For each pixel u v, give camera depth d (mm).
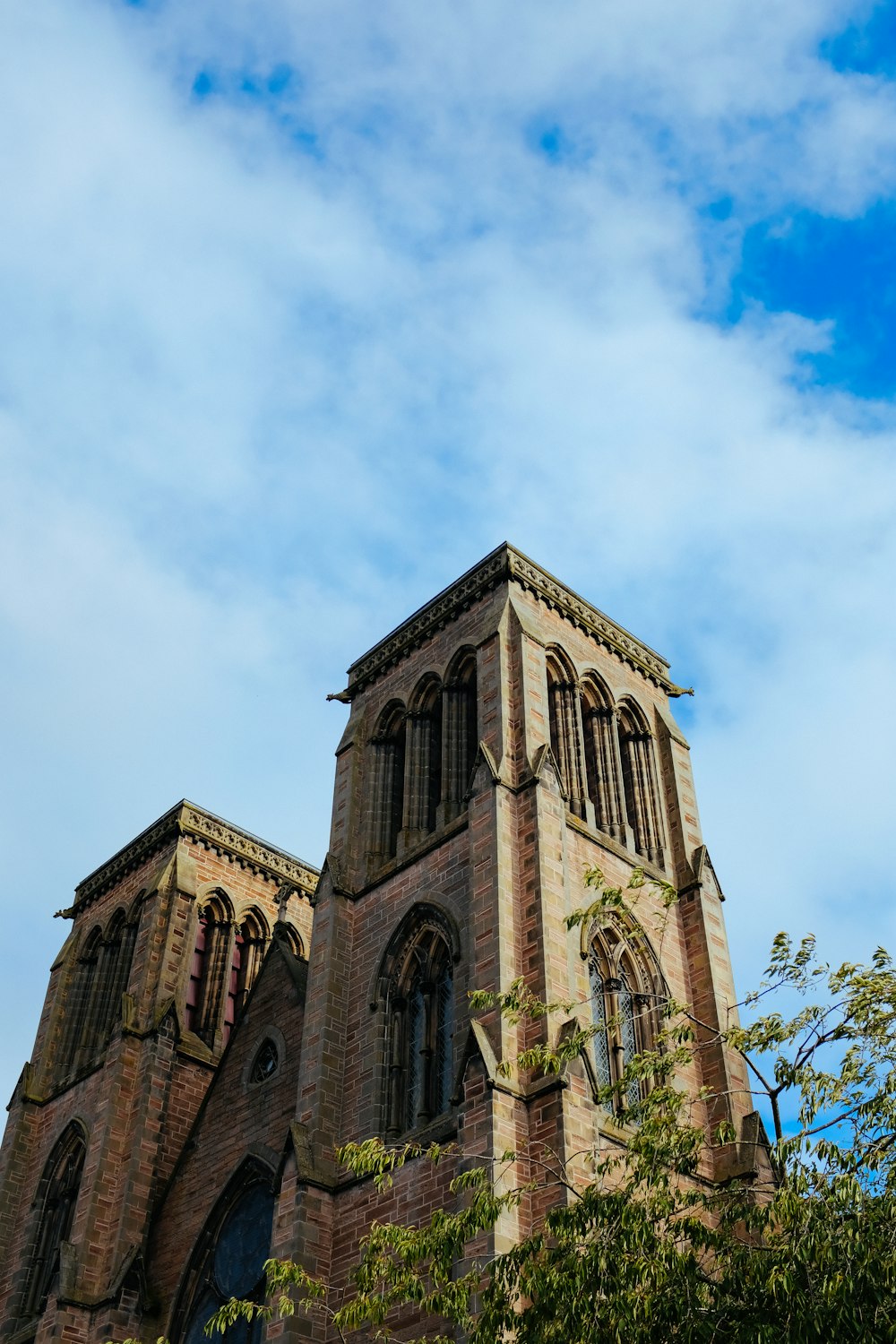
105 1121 60906
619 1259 28391
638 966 50469
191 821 73875
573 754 54844
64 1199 63125
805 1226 27141
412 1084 47375
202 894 71562
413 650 61656
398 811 58219
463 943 47250
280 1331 41938
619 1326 27203
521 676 53312
